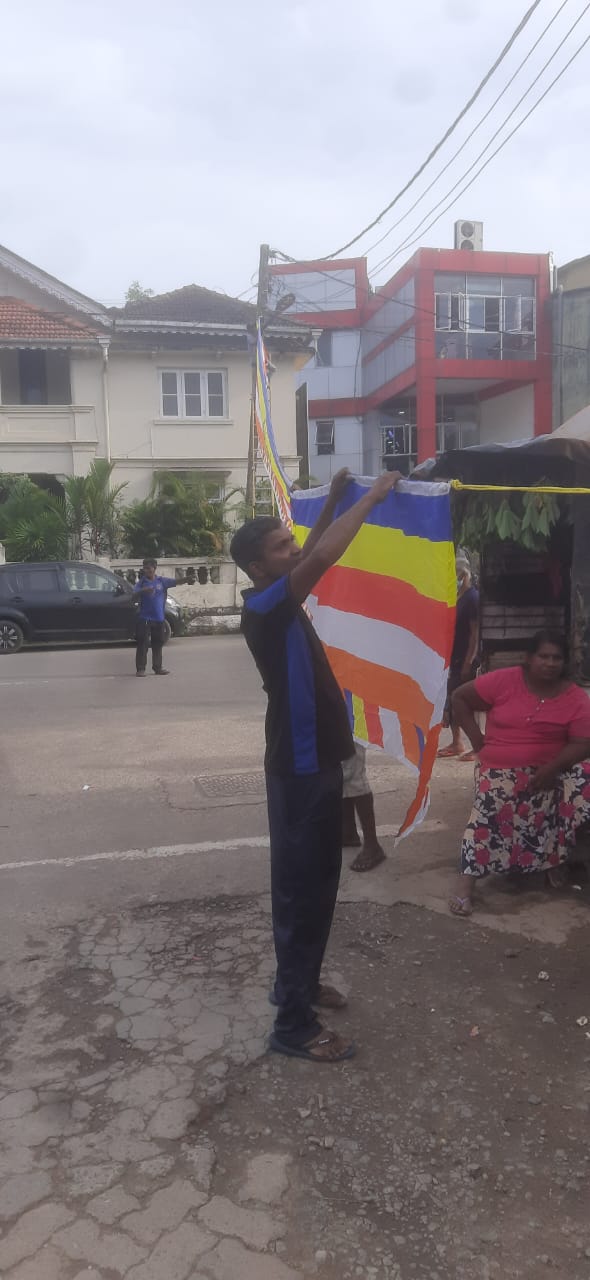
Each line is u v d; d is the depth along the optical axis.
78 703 10.27
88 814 5.93
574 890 4.54
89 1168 2.61
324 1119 2.83
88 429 22.59
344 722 3.13
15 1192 2.52
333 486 3.79
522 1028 3.32
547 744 4.29
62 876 4.82
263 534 3.05
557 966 3.78
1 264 23.12
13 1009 3.48
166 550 20.44
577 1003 3.49
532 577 6.01
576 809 4.47
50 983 3.68
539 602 6.05
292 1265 2.28
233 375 23.20
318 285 34.75
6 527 19.66
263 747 7.79
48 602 15.84
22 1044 3.25
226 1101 2.92
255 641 2.99
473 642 6.71
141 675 12.33
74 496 19.91
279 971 3.17
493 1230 2.40
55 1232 2.38
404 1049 3.20
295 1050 3.15
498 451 4.28
